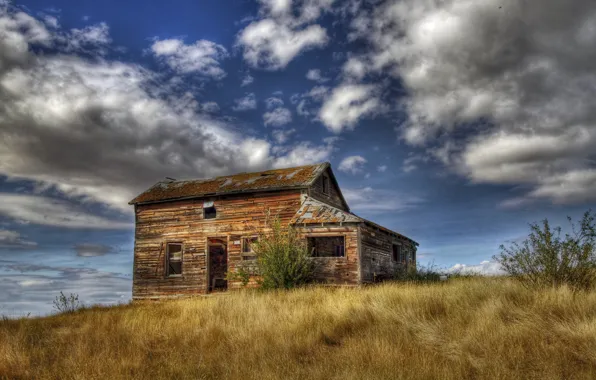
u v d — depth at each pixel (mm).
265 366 8070
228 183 27312
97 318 14578
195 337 10953
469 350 8391
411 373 7195
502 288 12492
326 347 9781
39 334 12992
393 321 10703
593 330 8336
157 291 26906
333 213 22609
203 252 26078
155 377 8172
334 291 17531
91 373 8305
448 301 11727
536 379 6969
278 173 27391
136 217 28516
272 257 21016
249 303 14273
